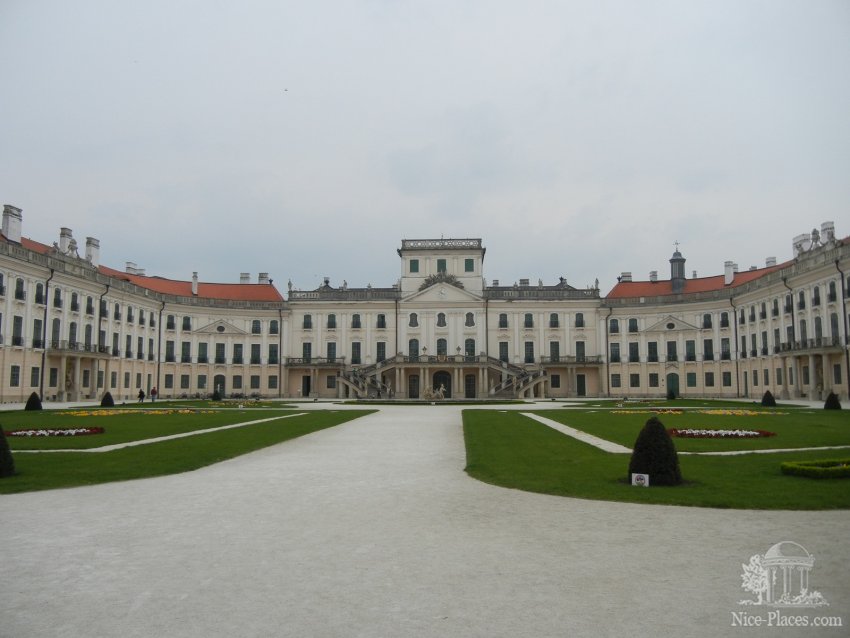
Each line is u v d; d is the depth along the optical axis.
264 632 6.66
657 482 14.17
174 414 38.59
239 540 10.01
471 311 82.94
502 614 7.11
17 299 53.88
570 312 82.56
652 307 80.06
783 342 63.78
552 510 12.02
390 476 15.88
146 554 9.27
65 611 7.21
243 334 82.94
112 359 67.62
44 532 10.46
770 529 10.48
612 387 80.94
